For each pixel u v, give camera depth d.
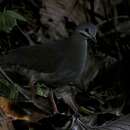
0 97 10.02
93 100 12.41
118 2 14.15
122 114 12.55
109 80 13.15
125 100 12.85
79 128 9.95
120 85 13.12
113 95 12.85
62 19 13.16
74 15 13.21
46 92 10.26
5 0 13.42
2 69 9.45
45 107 10.30
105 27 13.82
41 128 10.30
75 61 9.37
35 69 9.29
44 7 13.19
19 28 12.64
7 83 10.14
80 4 13.33
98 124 11.70
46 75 9.39
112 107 12.59
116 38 13.82
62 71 9.38
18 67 9.31
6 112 9.89
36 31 13.20
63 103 10.64
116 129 9.59
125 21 14.02
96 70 13.17
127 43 13.81
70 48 9.37
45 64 9.27
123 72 13.39
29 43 12.81
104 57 13.45
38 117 10.17
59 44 9.44
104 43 13.66
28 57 9.25
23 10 13.35
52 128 10.36
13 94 10.07
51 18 13.14
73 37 9.43
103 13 13.82
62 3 13.13
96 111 12.23
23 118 10.05
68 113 10.54
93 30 9.48
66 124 10.38
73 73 9.50
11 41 12.59
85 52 9.48
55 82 9.63
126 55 13.69
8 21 11.15
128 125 9.66
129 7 14.18
